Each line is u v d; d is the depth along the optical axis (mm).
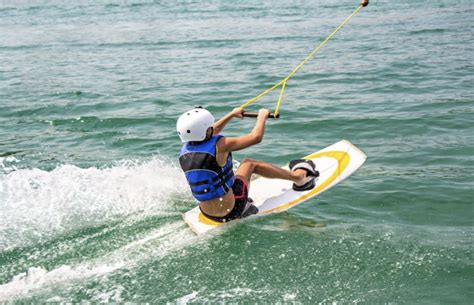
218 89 35219
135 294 12188
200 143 15453
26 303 11945
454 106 28922
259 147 23844
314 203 17688
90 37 61000
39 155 23938
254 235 15109
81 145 25281
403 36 53812
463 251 13883
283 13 74562
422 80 35531
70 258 14109
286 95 32969
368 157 22141
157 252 14266
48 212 16984
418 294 11984
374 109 29000
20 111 31469
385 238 14773
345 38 53781
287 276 12812
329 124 26703
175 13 79000
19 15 82375
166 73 40969
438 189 18516
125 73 41531
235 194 15938
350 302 11742
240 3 87250
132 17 76562
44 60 48500
